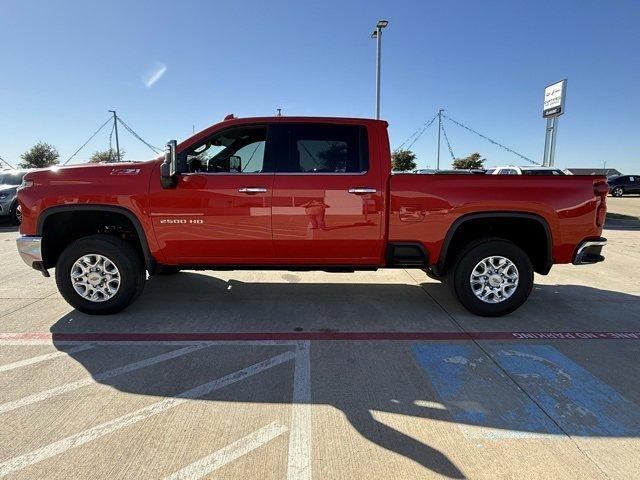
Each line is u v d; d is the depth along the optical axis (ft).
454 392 10.47
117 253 14.92
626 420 9.36
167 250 14.94
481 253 15.17
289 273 22.13
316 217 14.64
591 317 15.84
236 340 13.53
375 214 14.71
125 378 11.08
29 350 12.73
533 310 16.61
